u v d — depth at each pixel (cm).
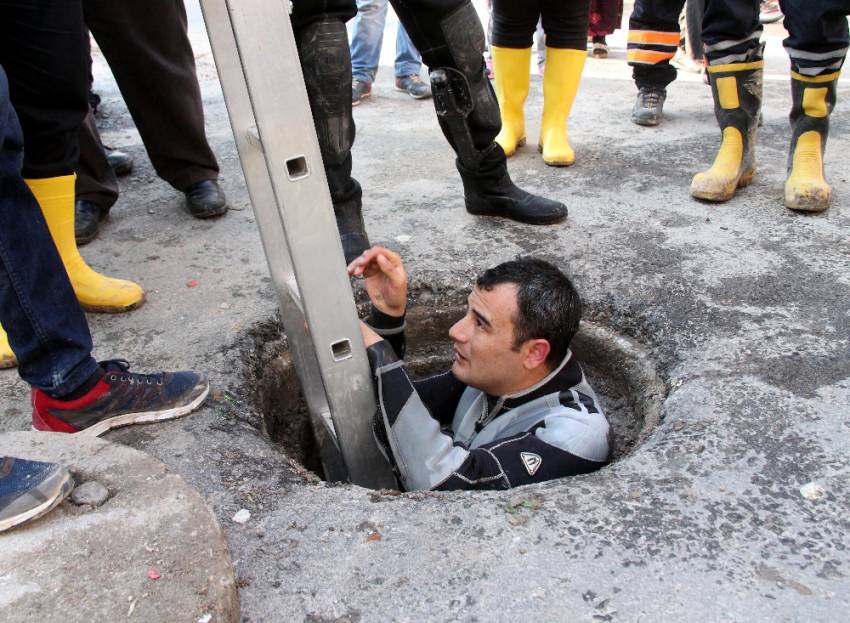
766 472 158
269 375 226
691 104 455
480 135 278
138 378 181
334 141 245
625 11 927
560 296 179
